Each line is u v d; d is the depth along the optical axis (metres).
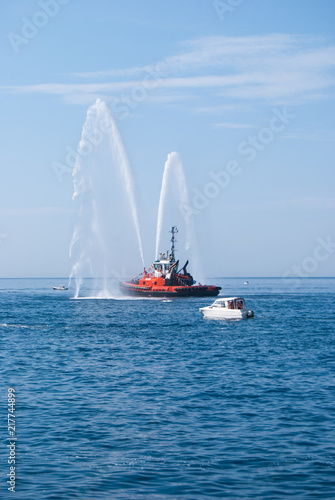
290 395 57.56
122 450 41.06
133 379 65.94
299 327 125.81
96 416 49.78
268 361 78.75
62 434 44.66
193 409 52.28
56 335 109.31
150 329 120.44
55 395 57.84
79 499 33.03
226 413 50.81
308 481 35.41
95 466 37.97
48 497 33.28
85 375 68.31
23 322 135.62
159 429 46.00
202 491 34.12
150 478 36.00
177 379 65.94
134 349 89.94
